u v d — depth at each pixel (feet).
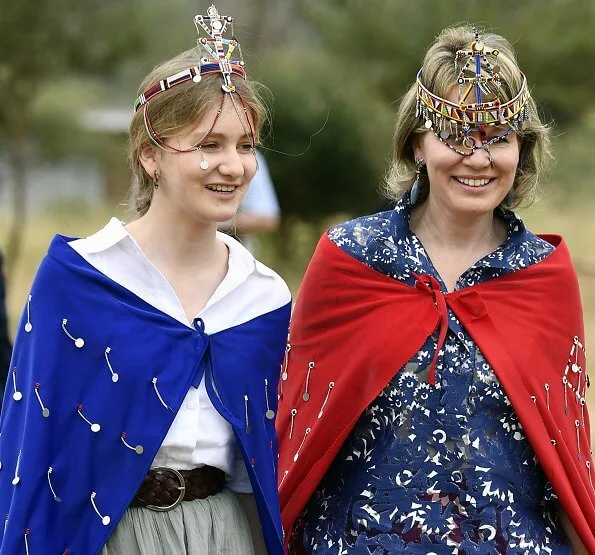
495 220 21.90
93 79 83.20
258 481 20.10
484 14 93.81
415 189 21.68
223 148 19.31
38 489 19.07
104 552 19.19
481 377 20.62
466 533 20.43
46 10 77.10
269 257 89.40
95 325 19.29
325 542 21.15
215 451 19.69
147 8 79.71
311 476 21.44
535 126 21.36
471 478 20.45
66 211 143.43
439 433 20.56
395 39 95.40
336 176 87.35
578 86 93.91
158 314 19.54
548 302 21.39
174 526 19.30
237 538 19.92
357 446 21.11
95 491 19.17
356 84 91.76
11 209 147.64
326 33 97.30
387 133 88.53
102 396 19.19
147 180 20.12
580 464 21.52
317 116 86.38
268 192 41.04
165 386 19.30
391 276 21.39
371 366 20.93
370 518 20.70
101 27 78.43
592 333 68.18
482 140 20.49
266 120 22.03
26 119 86.84
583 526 20.95
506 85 20.54
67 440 19.20
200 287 20.08
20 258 105.60
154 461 19.34
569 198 99.35
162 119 19.24
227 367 19.90
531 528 20.83
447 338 20.84
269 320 20.58
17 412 19.43
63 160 126.00
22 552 18.94
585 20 92.68
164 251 19.85
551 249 21.79
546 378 21.08
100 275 19.43
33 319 19.43
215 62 19.34
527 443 20.83
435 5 94.68
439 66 20.81
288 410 22.31
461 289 21.12
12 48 77.66
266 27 121.08
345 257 21.58
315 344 21.90
